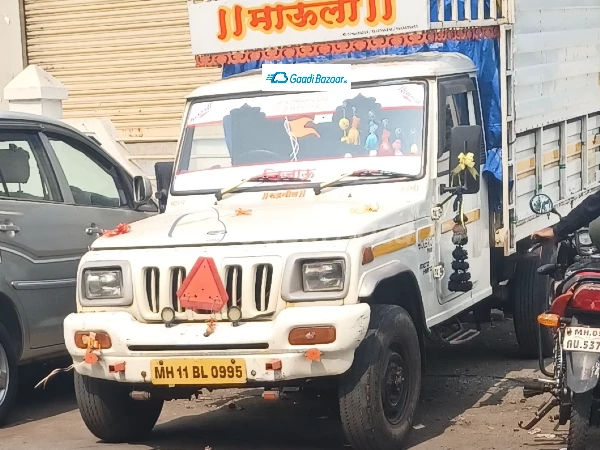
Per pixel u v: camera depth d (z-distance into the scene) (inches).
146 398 234.1
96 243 237.9
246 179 266.2
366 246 223.3
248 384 221.1
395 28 286.4
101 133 532.7
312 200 257.8
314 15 299.1
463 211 277.1
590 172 390.0
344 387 223.6
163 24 536.7
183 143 279.6
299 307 218.5
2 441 260.5
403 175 257.3
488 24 292.7
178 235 231.8
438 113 263.3
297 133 269.7
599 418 209.0
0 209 278.4
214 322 222.2
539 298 321.1
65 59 563.5
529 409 272.7
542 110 328.5
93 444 254.7
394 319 232.5
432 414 270.7
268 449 244.7
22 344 283.6
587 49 379.9
